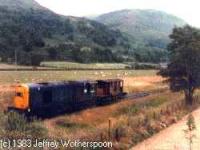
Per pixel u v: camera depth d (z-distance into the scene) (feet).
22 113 116.78
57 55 542.57
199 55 176.96
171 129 122.72
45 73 286.25
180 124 131.75
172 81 190.49
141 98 179.63
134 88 226.58
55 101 130.82
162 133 116.26
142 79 288.10
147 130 113.60
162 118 131.23
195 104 175.52
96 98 156.04
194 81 177.88
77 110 143.95
